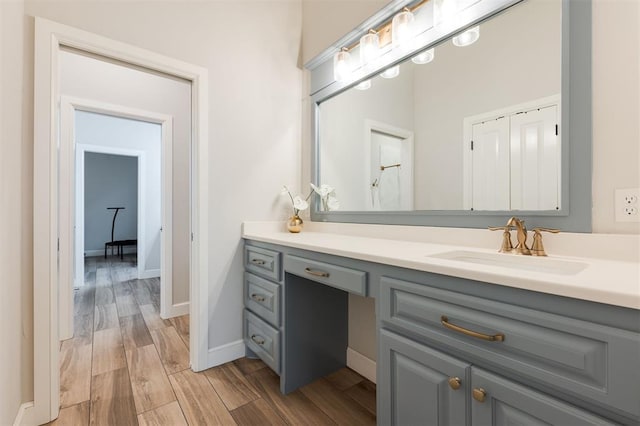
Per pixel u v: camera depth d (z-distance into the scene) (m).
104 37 1.50
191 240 1.83
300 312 1.62
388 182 1.67
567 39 1.04
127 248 6.96
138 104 2.60
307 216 2.21
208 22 1.83
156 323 2.54
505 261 1.08
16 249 1.22
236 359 1.92
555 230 1.02
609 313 0.59
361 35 1.79
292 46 2.21
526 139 1.15
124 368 1.80
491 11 1.24
